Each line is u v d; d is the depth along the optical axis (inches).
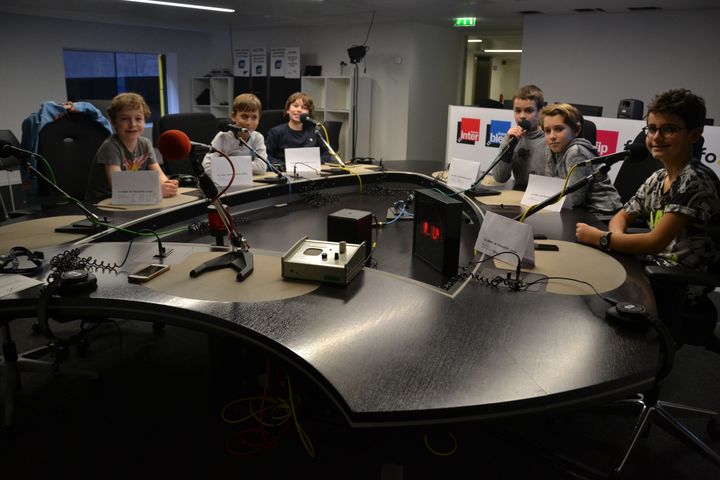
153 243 76.0
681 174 72.2
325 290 59.8
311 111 164.1
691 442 68.5
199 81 340.2
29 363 85.5
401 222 96.1
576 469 66.0
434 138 305.6
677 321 65.7
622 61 228.8
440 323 51.9
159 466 70.1
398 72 280.4
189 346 103.0
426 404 39.3
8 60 265.4
